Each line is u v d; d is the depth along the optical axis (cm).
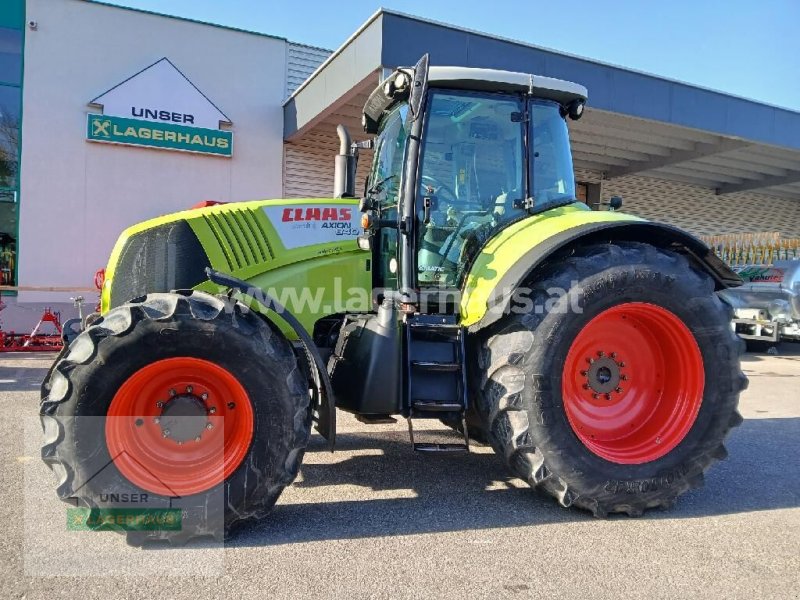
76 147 1034
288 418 291
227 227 361
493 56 859
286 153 1175
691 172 1476
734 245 1196
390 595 241
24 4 1002
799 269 1049
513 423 321
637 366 358
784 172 1466
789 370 934
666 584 257
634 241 357
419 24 804
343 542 288
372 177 436
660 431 343
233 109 1134
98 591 239
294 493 356
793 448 480
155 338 275
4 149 1020
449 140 382
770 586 257
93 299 1044
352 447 455
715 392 339
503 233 368
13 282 1038
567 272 329
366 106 446
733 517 334
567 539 299
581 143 1234
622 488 323
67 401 270
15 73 1010
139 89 1063
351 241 379
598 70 962
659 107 1024
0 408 549
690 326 338
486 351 337
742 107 1104
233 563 265
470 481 382
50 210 1023
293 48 1179
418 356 342
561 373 320
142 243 356
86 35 1034
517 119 389
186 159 1103
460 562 271
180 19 1090
